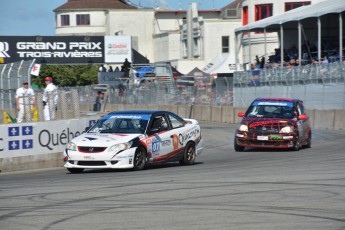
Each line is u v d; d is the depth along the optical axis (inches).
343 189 962.1
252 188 994.7
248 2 4936.0
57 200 917.8
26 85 2118.6
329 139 2138.3
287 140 1761.8
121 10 7071.9
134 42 7057.1
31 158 1524.4
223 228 700.7
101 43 3698.3
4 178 1323.8
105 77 4480.8
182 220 748.0
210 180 1114.1
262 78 3260.3
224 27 6053.2
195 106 3671.3
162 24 7135.8
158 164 1498.5
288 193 933.2
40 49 3590.1
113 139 1333.7
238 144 1831.9
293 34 3747.5
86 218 772.0
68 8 7431.1
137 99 4229.8
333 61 3029.0
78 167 1330.0
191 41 6250.0
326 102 2758.4
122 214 792.9
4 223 753.6
